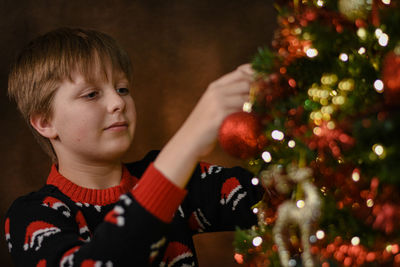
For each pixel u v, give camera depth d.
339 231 0.51
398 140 0.41
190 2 2.10
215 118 0.53
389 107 0.41
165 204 0.56
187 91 2.10
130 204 0.57
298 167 0.48
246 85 0.53
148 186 0.57
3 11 2.03
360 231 0.50
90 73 0.83
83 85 0.83
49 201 0.81
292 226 0.53
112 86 0.85
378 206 0.45
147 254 0.57
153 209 0.56
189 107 2.10
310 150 0.47
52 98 0.85
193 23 2.10
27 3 2.04
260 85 0.51
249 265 0.60
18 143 2.04
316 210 0.44
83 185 0.87
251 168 0.59
